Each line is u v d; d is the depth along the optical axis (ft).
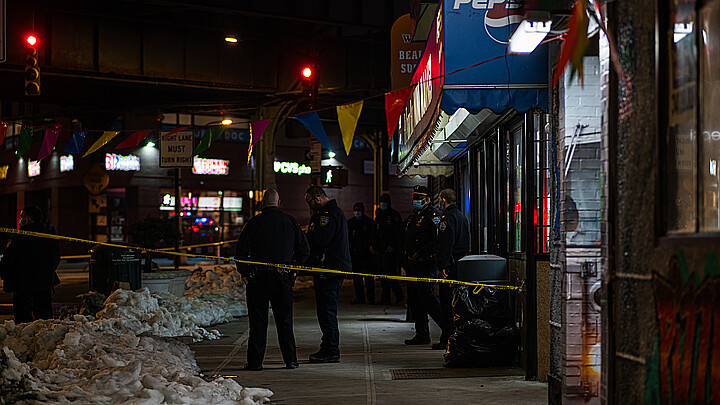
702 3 12.05
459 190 46.37
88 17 79.25
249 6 73.61
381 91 88.94
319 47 87.56
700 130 12.26
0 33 24.00
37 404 17.57
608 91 14.61
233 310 45.29
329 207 29.07
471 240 39.93
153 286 45.52
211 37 85.51
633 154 13.65
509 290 28.76
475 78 22.45
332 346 28.58
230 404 19.86
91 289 42.75
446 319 31.35
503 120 30.53
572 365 18.94
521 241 27.45
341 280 28.91
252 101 97.35
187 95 106.42
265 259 27.07
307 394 22.61
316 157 65.67
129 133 137.18
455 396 22.12
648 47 13.11
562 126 19.42
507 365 26.89
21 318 33.04
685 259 11.69
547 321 24.36
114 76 80.59
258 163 96.84
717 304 10.74
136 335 29.14
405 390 23.08
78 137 39.37
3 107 142.31
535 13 17.44
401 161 45.47
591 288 19.01
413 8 34.45
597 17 14.70
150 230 57.52
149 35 82.33
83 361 22.61
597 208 19.04
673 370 12.07
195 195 145.89
